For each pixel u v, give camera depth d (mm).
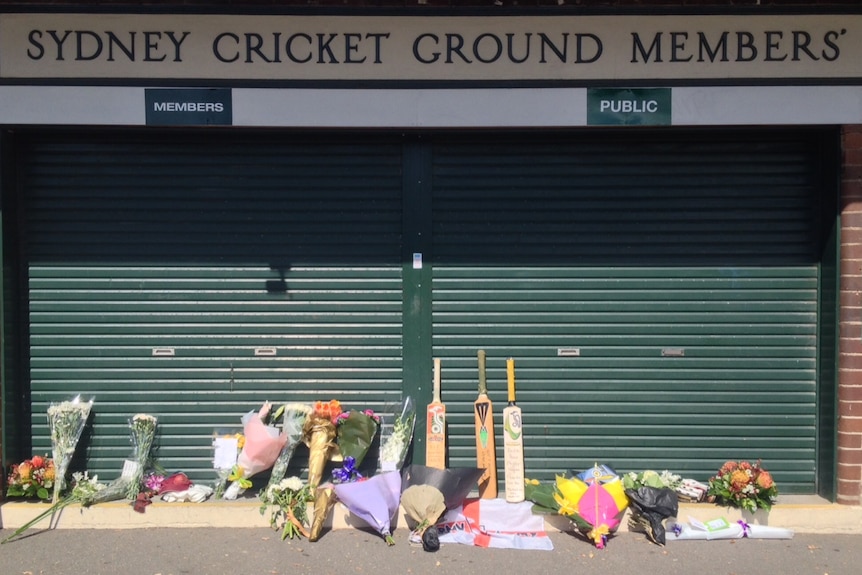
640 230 6230
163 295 6238
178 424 6250
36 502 5910
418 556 5297
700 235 6211
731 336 6223
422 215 6211
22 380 6207
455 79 5875
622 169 6223
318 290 6258
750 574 5070
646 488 5703
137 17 5816
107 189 6215
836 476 5941
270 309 6258
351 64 5867
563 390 6250
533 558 5285
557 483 5875
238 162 6242
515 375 6246
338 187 6242
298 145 6234
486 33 5844
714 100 5828
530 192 6234
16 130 6043
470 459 6238
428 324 6223
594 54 5844
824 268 6082
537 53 5848
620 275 6238
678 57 5828
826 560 5281
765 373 6223
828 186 6004
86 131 6098
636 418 6246
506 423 6102
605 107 5859
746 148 6188
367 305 6242
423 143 6184
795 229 6191
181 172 6234
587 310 6242
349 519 5754
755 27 5789
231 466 6012
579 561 5242
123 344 6238
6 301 5969
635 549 5441
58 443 5957
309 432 6082
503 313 6242
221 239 6246
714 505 5836
